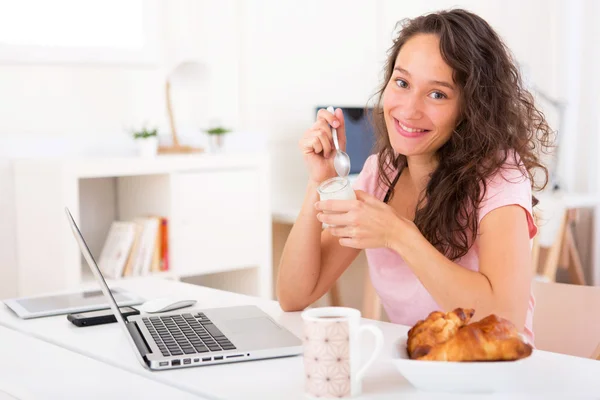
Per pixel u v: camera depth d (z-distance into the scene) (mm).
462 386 997
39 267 3051
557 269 4504
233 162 3361
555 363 1155
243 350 1192
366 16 4242
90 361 1227
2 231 3150
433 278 1317
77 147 3324
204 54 3668
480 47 1460
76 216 2924
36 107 3229
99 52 3355
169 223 3180
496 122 1487
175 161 3178
